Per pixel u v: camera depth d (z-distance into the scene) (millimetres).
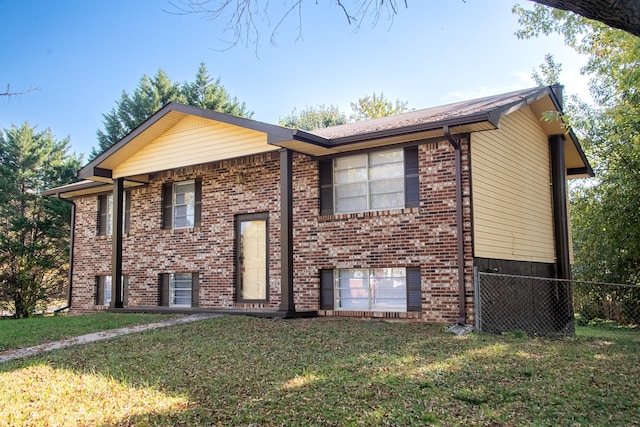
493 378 6324
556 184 14883
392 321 11250
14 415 5430
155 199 16109
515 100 11414
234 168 14500
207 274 14727
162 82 36594
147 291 15953
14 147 31422
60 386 6508
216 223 14695
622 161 16625
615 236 17047
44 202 29078
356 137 11375
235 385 6273
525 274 12820
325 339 8992
